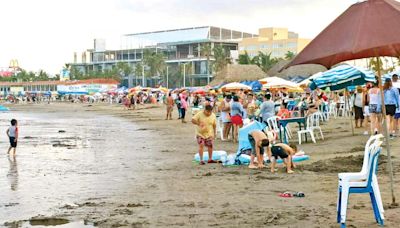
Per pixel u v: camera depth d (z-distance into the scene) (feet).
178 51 567.59
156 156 61.46
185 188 38.11
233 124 73.10
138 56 621.72
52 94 458.50
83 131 112.88
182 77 510.58
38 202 34.47
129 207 32.04
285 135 65.21
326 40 23.09
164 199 34.17
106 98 399.03
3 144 81.97
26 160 59.62
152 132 104.88
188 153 63.87
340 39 22.52
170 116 149.59
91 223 28.30
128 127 124.67
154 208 31.42
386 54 22.33
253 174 43.39
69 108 285.02
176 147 72.28
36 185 41.39
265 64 378.12
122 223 27.96
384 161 44.21
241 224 26.84
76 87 434.30
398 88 67.46
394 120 64.64
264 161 49.49
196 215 29.19
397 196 31.55
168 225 27.12
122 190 38.22
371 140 25.55
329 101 119.14
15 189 39.63
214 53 475.31
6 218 29.94
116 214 30.22
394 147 52.39
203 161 51.78
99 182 42.37
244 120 67.82
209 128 51.47
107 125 135.33
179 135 94.84
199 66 520.42
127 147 74.23
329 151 56.08
